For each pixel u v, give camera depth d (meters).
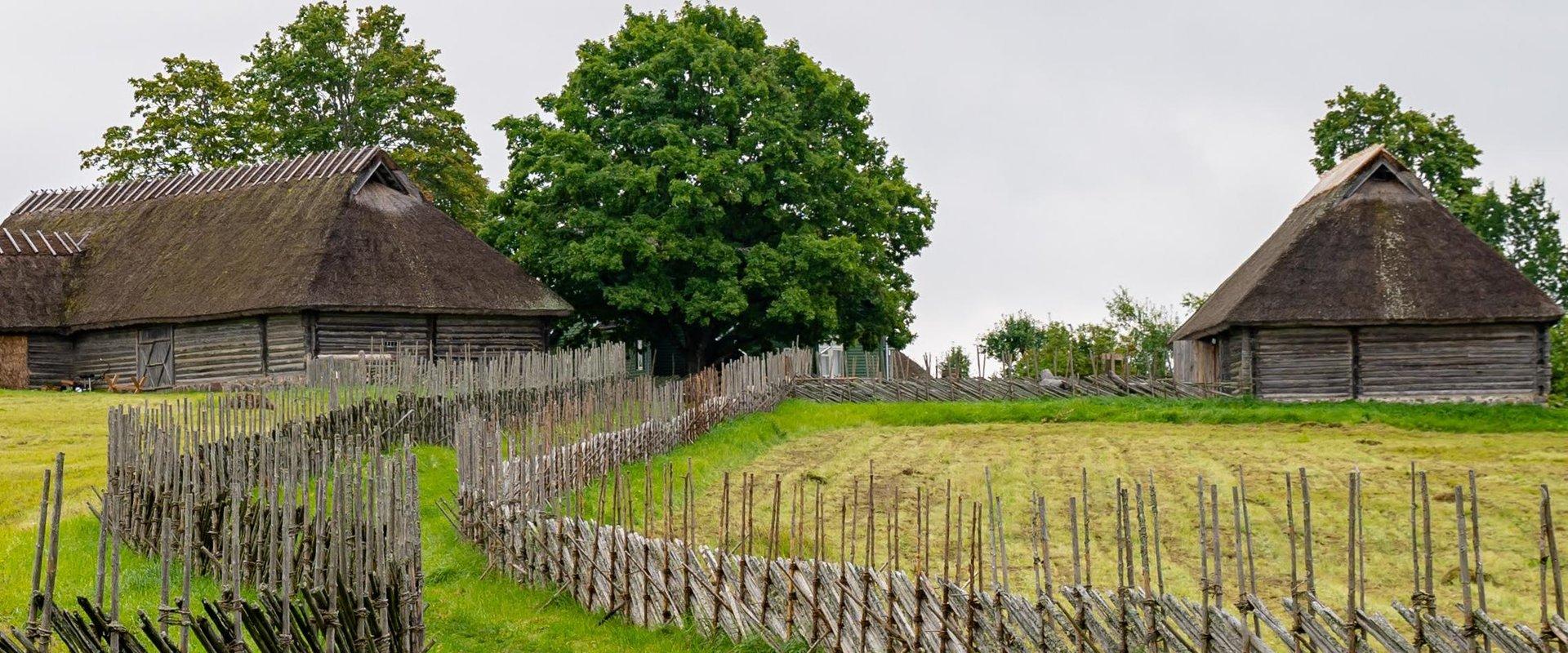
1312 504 24.47
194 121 66.62
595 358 36.81
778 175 50.84
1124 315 76.81
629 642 16.16
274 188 48.75
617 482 17.39
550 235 51.62
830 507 24.66
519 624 16.86
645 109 52.00
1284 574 18.89
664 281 50.81
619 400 26.77
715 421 34.66
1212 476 28.58
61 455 11.28
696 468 27.75
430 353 44.81
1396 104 61.91
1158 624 13.09
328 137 65.44
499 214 54.75
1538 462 29.44
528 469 20.19
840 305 54.66
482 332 46.50
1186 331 49.72
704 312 50.94
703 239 50.56
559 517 18.25
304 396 26.66
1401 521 22.64
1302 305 42.00
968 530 22.08
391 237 46.19
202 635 11.88
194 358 44.81
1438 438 34.84
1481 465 29.17
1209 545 21.03
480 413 27.92
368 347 43.97
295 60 64.69
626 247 49.69
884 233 57.16
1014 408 41.16
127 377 46.16
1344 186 45.25
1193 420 39.12
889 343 59.09
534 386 31.81
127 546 18.53
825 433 38.38
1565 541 20.80
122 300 46.28
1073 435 36.75
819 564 15.12
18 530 20.17
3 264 47.75
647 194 51.28
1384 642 12.24
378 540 13.30
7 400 39.00
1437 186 61.09
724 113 51.62
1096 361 68.88
